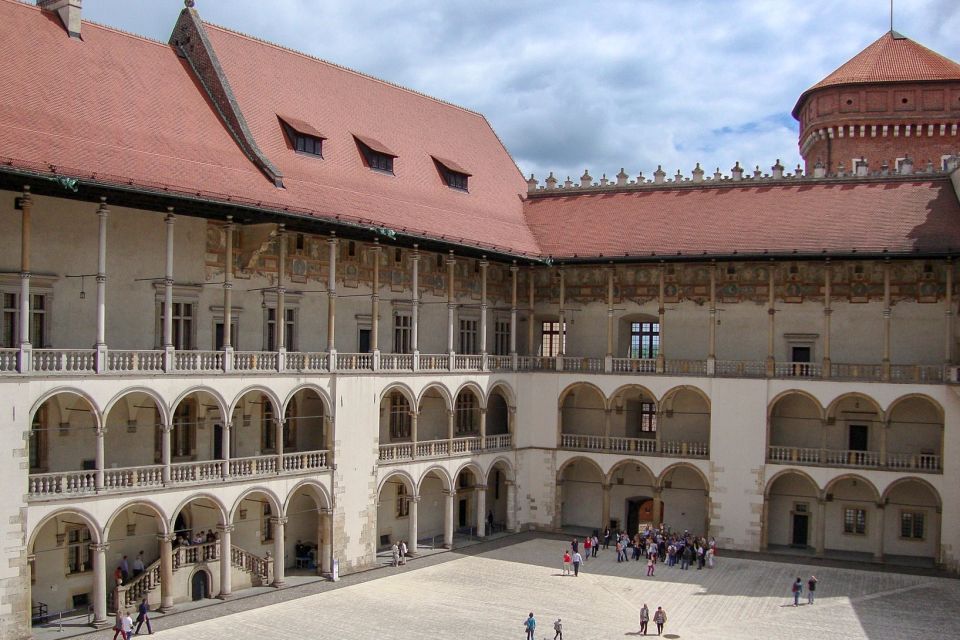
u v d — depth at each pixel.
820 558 55.03
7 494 34.75
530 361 62.47
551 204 67.38
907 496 56.06
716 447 57.25
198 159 44.03
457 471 56.38
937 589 48.44
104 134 40.59
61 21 44.31
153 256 42.72
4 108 37.56
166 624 39.12
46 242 38.81
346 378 48.50
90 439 41.03
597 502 63.41
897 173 59.19
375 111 60.12
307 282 49.66
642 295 61.56
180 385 40.72
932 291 55.75
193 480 41.38
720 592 47.66
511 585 48.16
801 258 55.16
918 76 68.56
